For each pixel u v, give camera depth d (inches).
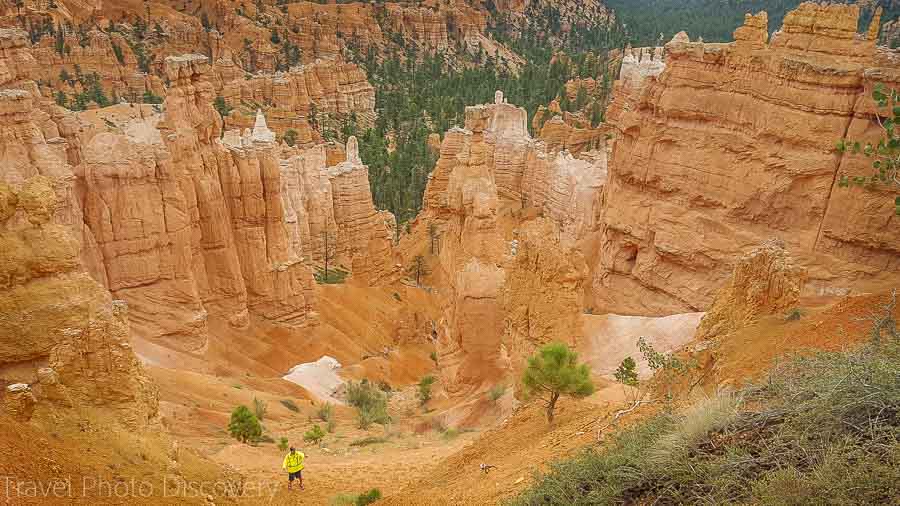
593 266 2399.1
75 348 732.0
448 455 988.6
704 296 1770.4
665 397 695.7
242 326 2030.0
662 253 1870.1
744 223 1694.1
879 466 334.3
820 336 709.9
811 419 401.1
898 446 340.5
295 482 882.8
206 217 1935.3
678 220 1830.7
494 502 605.3
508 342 1402.6
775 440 402.3
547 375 804.6
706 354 821.2
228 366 1839.3
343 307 2476.6
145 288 1736.0
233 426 1197.1
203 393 1469.0
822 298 1368.1
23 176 1453.0
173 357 1708.9
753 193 1654.8
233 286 1996.8
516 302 1333.7
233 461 1021.2
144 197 1702.8
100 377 741.9
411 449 1146.7
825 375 451.2
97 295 967.6
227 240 1996.8
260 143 2076.8
